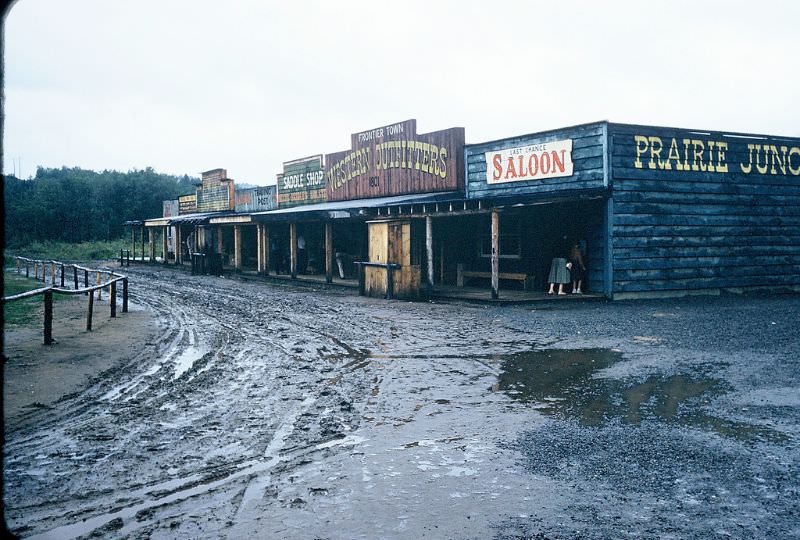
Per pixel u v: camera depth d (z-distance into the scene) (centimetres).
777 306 1564
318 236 3022
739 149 1941
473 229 2208
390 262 1889
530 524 383
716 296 1861
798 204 2073
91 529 382
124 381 802
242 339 1136
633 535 366
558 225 1862
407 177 2398
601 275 1739
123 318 1413
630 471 469
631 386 739
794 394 684
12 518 398
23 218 6594
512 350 994
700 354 918
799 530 371
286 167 3291
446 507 410
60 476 474
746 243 1952
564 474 466
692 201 1838
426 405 677
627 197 1716
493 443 543
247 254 3772
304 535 372
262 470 484
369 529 379
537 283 1933
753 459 490
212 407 677
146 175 7750
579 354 948
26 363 884
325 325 1308
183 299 1877
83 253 5356
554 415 628
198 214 4172
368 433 579
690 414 618
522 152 1917
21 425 607
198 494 437
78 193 7144
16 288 2172
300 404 688
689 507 405
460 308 1594
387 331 1216
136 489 448
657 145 1769
